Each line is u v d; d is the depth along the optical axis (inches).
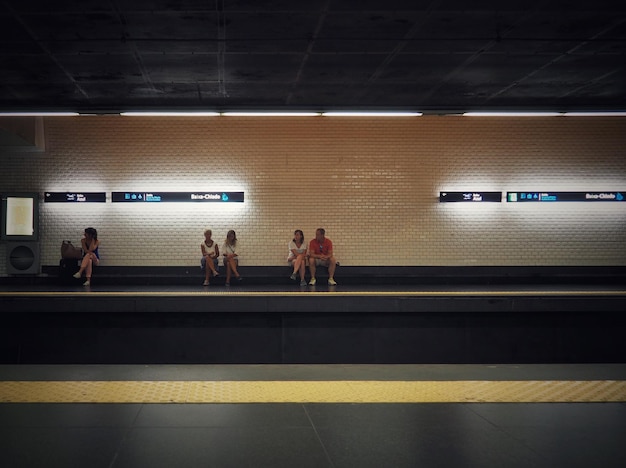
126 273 513.0
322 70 341.1
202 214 519.2
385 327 376.5
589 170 532.4
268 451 146.3
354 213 523.5
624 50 307.9
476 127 528.1
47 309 362.3
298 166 523.2
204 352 371.2
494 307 372.8
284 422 171.2
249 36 281.4
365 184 525.0
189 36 281.0
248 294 380.5
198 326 371.2
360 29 274.4
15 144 501.7
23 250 506.9
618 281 523.5
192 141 519.8
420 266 524.1
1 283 504.1
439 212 526.9
